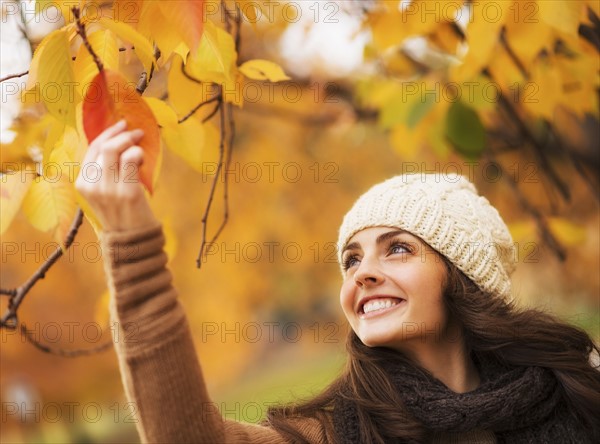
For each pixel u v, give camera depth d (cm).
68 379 945
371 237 311
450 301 310
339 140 752
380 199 314
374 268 303
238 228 806
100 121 212
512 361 314
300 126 750
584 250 675
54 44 198
